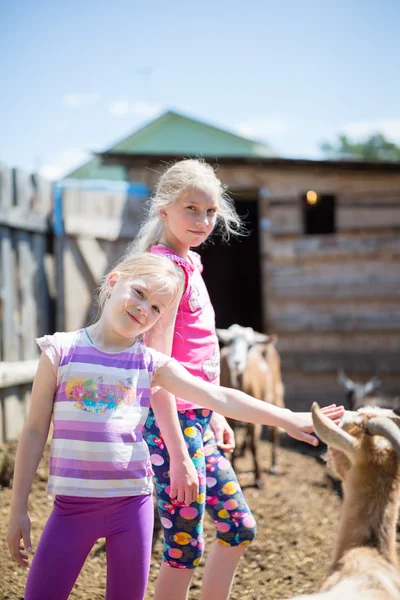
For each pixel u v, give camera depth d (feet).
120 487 7.72
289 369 31.71
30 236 21.84
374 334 31.45
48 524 7.68
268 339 23.34
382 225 31.42
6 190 20.31
